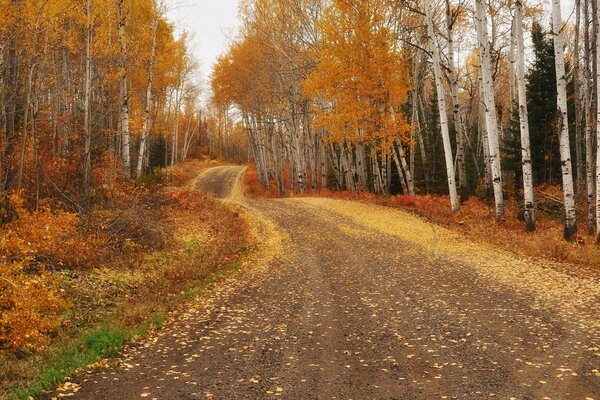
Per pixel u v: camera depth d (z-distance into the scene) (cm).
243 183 4875
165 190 2314
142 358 657
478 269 1181
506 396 503
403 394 518
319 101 2889
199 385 556
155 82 3269
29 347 710
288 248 1586
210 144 7669
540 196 2331
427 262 1291
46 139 1606
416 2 2222
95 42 1962
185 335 761
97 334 720
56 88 2014
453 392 518
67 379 582
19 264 817
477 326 757
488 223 1756
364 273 1200
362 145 2895
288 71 2961
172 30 2820
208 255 1417
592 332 704
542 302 881
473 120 4412
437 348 665
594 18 1523
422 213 2045
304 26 2717
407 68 2252
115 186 1819
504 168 2895
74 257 1160
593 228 1544
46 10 1419
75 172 1594
